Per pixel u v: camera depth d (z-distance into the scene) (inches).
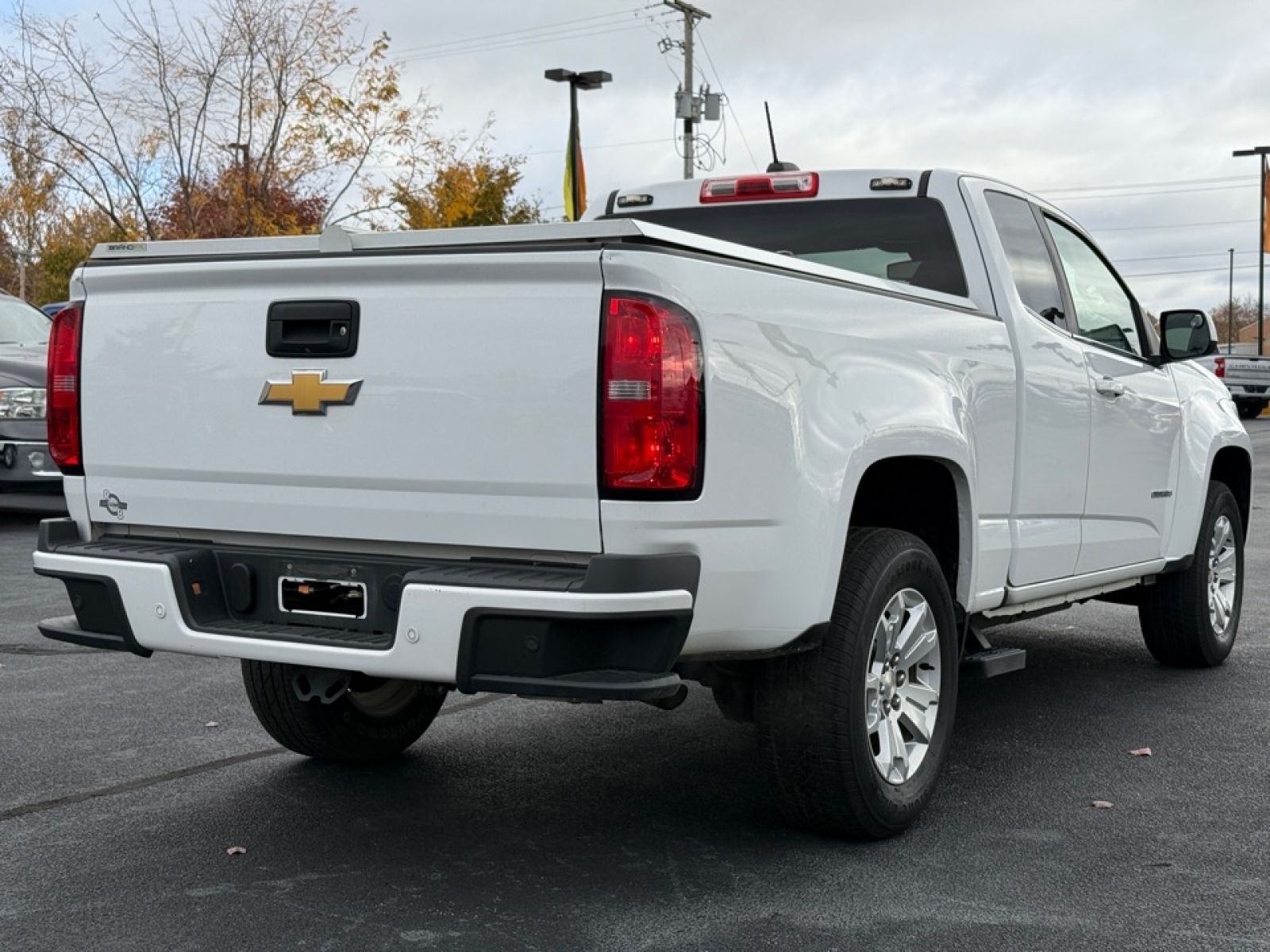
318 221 1022.4
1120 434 228.7
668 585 135.8
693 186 229.3
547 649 134.0
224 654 151.8
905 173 212.2
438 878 155.6
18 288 1508.4
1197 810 181.0
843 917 144.3
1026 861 161.6
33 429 429.1
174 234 1011.9
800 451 150.1
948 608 177.3
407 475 144.9
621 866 159.8
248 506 155.6
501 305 139.9
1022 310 205.2
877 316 169.5
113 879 155.3
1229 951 135.9
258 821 175.9
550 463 137.6
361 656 142.9
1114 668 271.9
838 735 158.7
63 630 164.1
